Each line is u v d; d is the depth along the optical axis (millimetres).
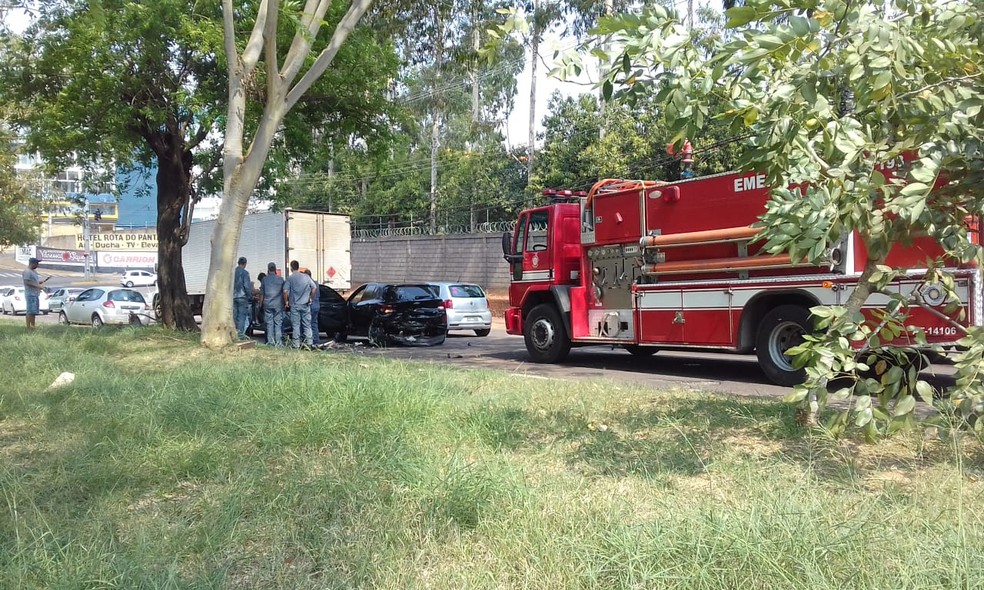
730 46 4422
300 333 16141
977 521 3650
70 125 15453
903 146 4770
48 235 86812
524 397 7711
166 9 14625
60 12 15672
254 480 4684
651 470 4891
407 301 17828
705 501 4098
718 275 10570
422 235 32531
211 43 14477
